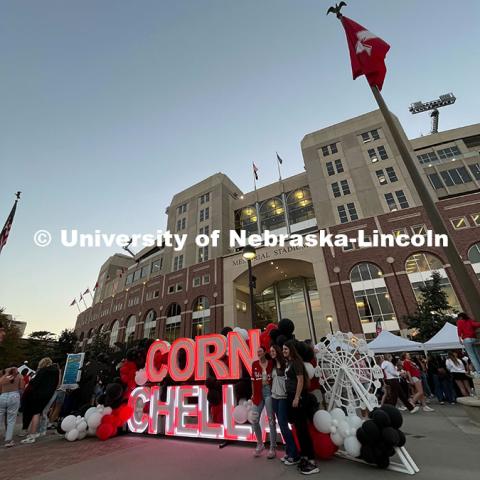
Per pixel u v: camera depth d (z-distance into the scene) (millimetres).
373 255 26922
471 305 5672
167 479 3686
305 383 4098
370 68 8445
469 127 33906
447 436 5215
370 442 3678
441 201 26359
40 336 61062
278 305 36062
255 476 3580
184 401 6246
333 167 34000
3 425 8867
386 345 13016
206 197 44000
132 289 46094
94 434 6867
